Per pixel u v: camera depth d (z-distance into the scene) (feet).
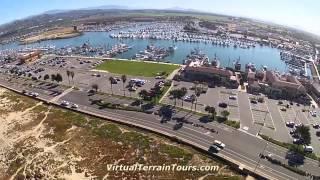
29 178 381.19
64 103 606.55
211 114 550.36
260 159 410.93
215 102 620.90
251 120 540.52
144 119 532.32
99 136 474.08
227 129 497.05
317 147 461.78
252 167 391.86
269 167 393.91
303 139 458.91
